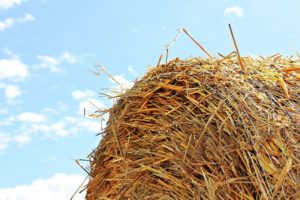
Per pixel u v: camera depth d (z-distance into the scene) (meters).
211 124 2.65
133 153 2.99
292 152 2.47
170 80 2.94
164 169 2.79
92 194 3.35
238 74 2.83
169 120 2.85
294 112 2.64
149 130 2.94
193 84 2.85
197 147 2.65
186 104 2.83
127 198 3.01
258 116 2.56
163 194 2.79
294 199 2.39
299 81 2.88
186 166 2.68
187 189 2.68
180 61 3.06
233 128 2.55
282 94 2.73
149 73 3.15
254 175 2.46
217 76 2.80
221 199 2.51
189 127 2.73
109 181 3.21
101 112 3.42
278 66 3.05
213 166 2.58
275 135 2.50
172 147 2.77
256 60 3.11
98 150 3.37
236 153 2.53
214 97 2.71
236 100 2.64
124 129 3.09
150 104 2.99
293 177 2.42
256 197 2.45
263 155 2.46
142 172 2.92
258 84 2.77
